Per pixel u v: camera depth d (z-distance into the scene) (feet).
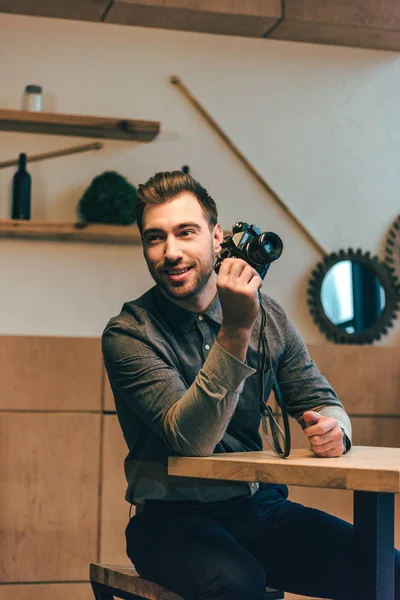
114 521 10.51
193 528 5.24
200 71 12.39
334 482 4.13
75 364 10.62
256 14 11.91
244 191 12.43
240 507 5.57
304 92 12.77
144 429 5.63
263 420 5.07
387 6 12.36
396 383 11.52
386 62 13.15
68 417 10.51
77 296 11.72
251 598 4.71
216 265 4.95
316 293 12.41
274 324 5.98
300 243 12.57
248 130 12.49
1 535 10.23
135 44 12.21
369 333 12.48
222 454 4.97
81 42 12.03
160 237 5.49
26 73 11.81
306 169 12.66
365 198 12.84
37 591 10.25
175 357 5.58
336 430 4.85
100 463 10.55
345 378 11.38
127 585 5.51
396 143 13.06
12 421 10.37
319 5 12.12
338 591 5.31
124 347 5.43
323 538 5.39
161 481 5.47
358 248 12.73
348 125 12.90
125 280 11.87
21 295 11.56
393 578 4.61
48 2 11.50
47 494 10.38
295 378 5.98
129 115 12.09
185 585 4.89
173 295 5.47
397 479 3.93
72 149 11.82
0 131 11.69
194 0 11.70
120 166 12.01
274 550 5.54
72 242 11.77
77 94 11.95
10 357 10.48
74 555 10.37
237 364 4.69
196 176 12.27
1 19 11.78
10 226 11.18
